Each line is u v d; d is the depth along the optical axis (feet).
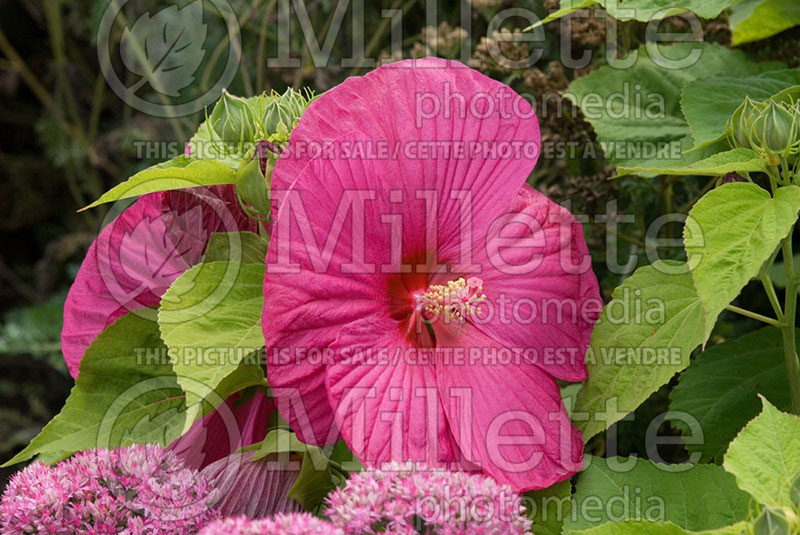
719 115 3.18
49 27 6.20
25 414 6.16
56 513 2.81
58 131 6.00
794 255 3.55
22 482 2.85
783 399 3.14
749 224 2.80
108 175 6.28
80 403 3.00
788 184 2.89
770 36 3.51
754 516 2.78
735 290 2.76
